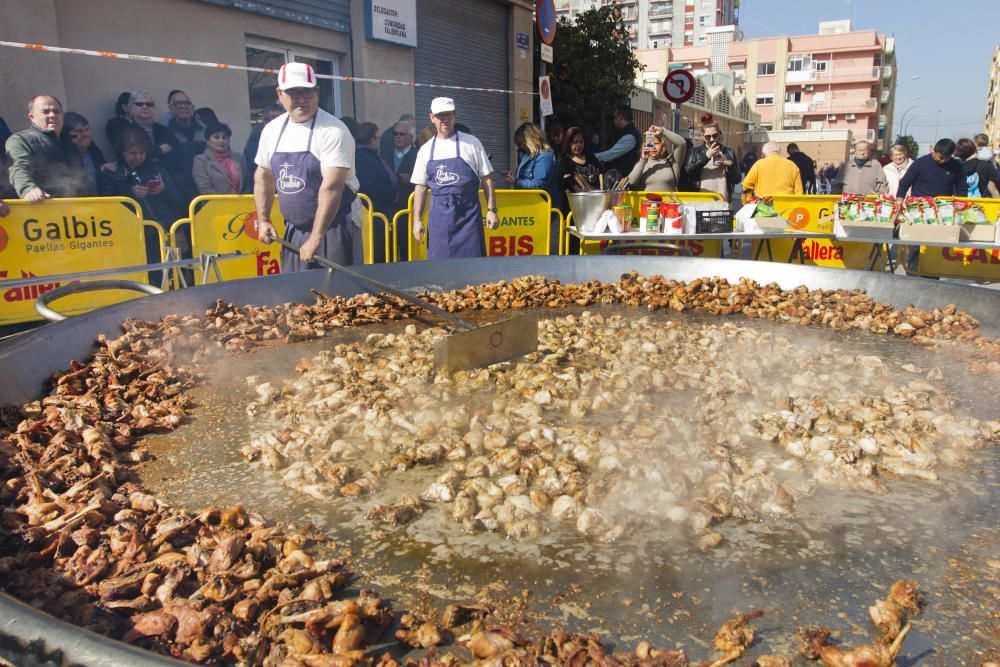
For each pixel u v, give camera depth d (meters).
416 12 11.27
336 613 1.40
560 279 5.15
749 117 48.50
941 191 8.39
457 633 1.43
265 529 1.75
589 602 1.52
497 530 1.81
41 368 2.73
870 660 1.29
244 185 7.16
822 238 7.65
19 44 5.36
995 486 2.04
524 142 7.77
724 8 94.50
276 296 4.21
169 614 1.41
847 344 3.65
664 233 6.95
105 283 3.51
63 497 1.87
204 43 8.11
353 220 4.96
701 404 2.66
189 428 2.53
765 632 1.41
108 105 7.17
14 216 4.86
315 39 9.65
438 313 3.71
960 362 3.31
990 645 1.37
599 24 14.84
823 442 2.25
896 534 1.78
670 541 1.75
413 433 2.37
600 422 2.51
